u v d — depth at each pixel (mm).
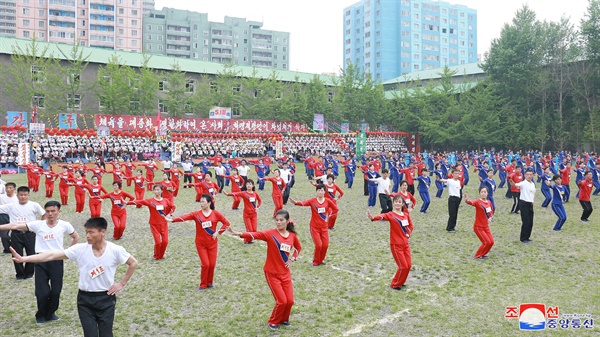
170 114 53125
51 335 6969
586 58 50531
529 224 12984
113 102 48562
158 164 39531
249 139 48188
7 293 8875
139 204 11148
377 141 57125
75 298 8641
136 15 104125
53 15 96875
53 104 48656
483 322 7516
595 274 10070
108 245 5668
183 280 9781
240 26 118500
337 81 64250
